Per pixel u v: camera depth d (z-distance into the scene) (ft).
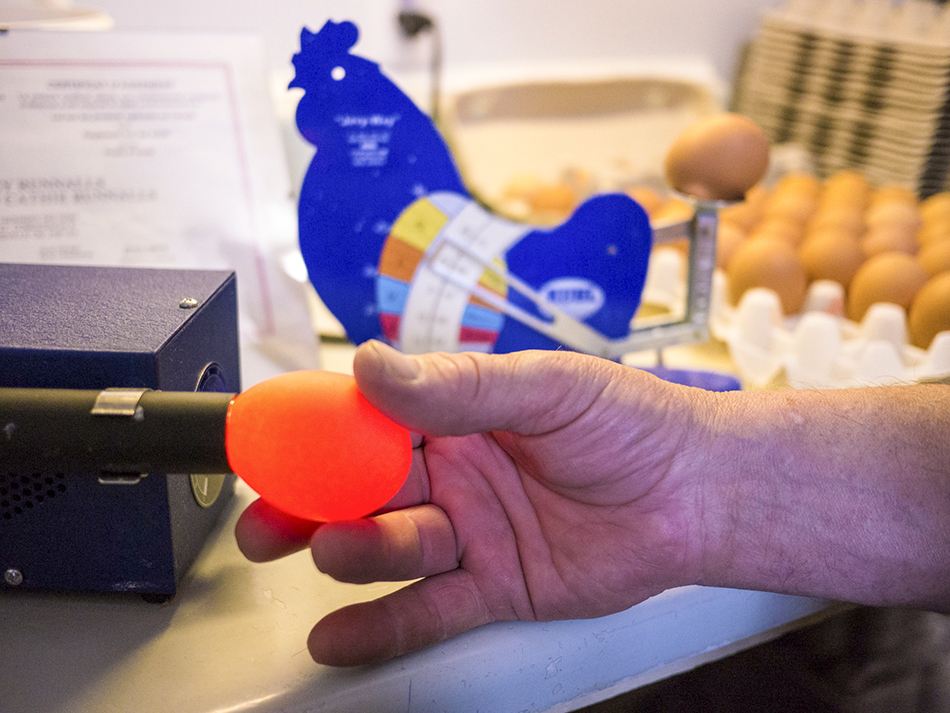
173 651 0.93
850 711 1.10
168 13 2.96
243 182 1.46
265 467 0.78
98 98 1.39
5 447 0.81
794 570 1.01
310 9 3.08
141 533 0.97
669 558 0.99
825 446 1.01
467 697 0.94
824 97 2.58
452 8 3.17
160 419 0.80
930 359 1.65
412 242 1.32
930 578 1.00
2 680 0.88
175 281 1.13
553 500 1.02
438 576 0.97
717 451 1.00
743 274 1.86
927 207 2.19
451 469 1.03
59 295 1.05
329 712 0.88
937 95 2.17
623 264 1.36
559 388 0.89
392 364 0.79
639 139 3.30
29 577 0.99
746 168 1.30
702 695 1.10
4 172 1.35
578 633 0.98
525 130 3.21
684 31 3.44
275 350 1.49
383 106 1.26
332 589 1.04
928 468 1.00
